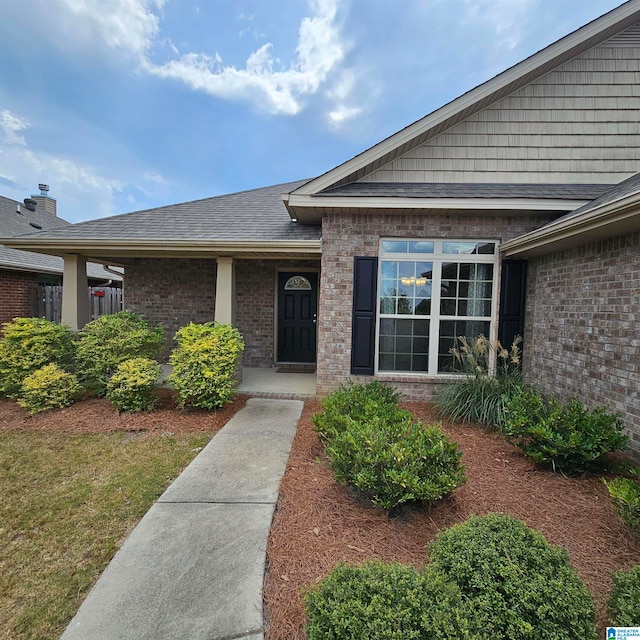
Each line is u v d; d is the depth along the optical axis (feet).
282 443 13.24
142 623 5.93
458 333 18.58
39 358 17.66
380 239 18.49
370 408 12.56
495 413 14.64
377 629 4.64
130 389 15.93
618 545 7.77
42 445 13.15
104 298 35.76
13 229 37.70
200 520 8.61
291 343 27.68
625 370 12.34
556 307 16.11
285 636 5.69
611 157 18.08
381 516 8.69
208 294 27.14
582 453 10.36
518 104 18.24
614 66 17.88
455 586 5.31
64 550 7.84
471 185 18.45
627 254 12.30
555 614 5.02
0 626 6.08
